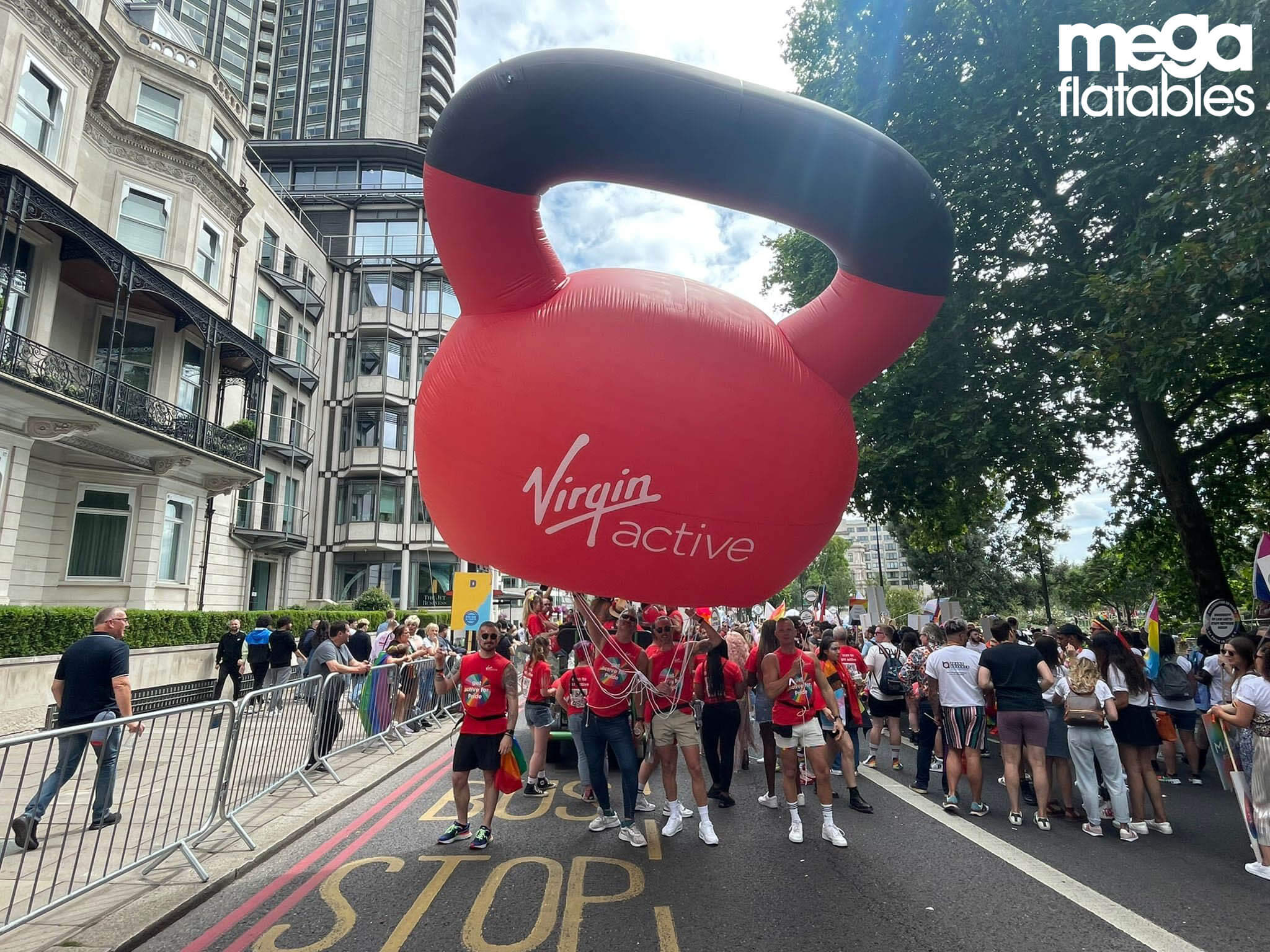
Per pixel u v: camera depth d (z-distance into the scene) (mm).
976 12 11352
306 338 29594
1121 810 5336
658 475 2746
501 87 2688
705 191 2971
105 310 16125
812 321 3188
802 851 4977
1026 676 5809
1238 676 5402
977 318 11539
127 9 18953
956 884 4336
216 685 12703
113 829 3855
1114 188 9938
